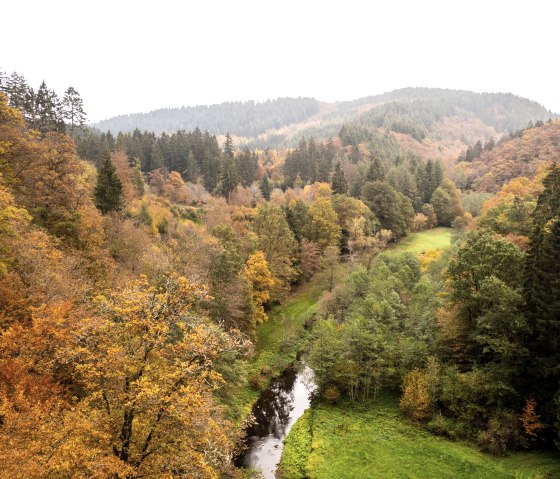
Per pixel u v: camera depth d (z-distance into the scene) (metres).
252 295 56.09
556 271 32.25
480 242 40.31
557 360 30.55
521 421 31.73
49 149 45.97
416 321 46.06
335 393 42.09
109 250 44.94
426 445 33.41
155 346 18.23
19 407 17.62
